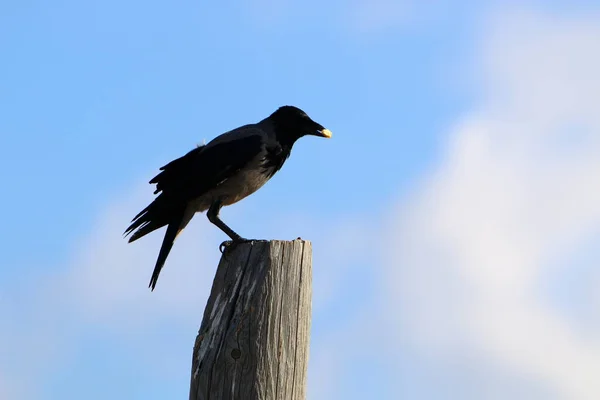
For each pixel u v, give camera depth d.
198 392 7.70
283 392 7.72
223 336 7.83
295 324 7.96
